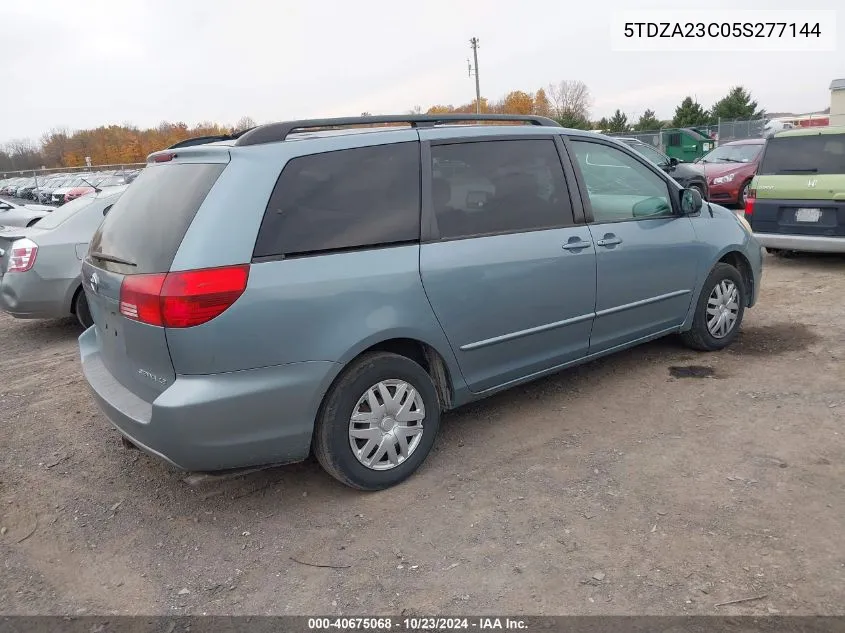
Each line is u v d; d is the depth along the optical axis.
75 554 3.13
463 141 3.77
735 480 3.41
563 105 72.19
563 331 4.18
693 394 4.52
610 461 3.68
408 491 3.50
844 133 7.61
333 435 3.28
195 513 3.42
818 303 6.59
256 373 3.03
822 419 4.02
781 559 2.78
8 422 4.71
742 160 14.59
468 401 3.89
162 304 2.89
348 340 3.21
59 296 6.62
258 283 2.98
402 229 3.44
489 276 3.72
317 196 3.22
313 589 2.80
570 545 2.96
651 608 2.56
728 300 5.29
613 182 4.52
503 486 3.49
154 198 3.31
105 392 3.40
